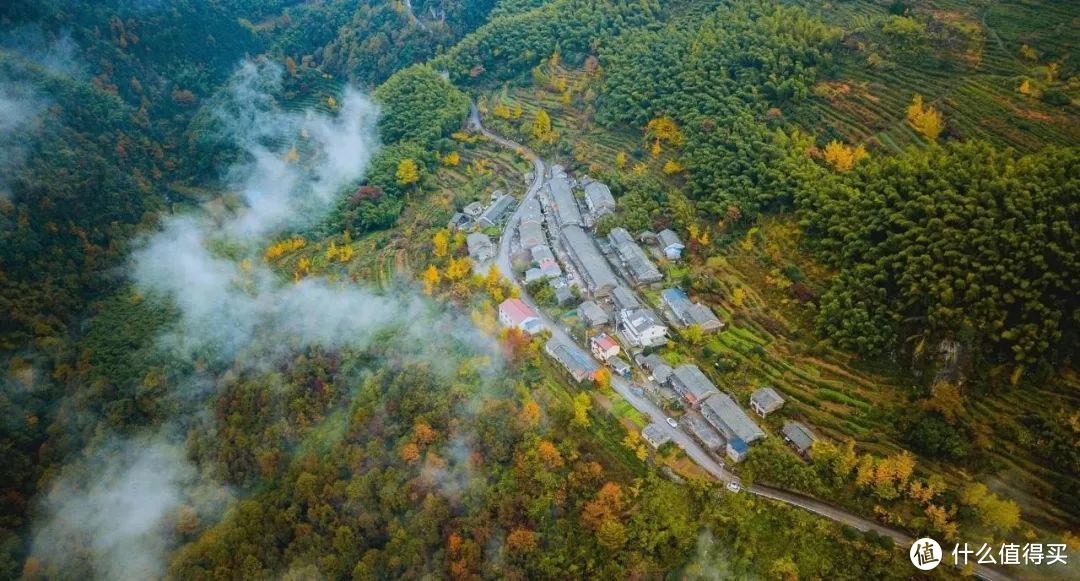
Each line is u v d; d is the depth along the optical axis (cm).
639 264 15975
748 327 14288
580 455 12362
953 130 15638
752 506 11362
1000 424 11350
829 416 12438
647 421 12950
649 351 14200
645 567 10938
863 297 13212
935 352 12162
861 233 13838
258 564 12400
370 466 13125
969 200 12781
